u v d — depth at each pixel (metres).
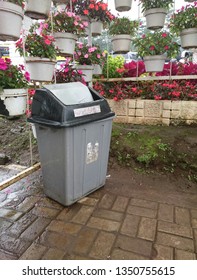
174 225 1.68
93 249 1.46
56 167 1.81
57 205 1.94
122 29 3.25
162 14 2.93
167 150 2.64
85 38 3.43
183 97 3.29
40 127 1.80
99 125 1.89
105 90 3.67
